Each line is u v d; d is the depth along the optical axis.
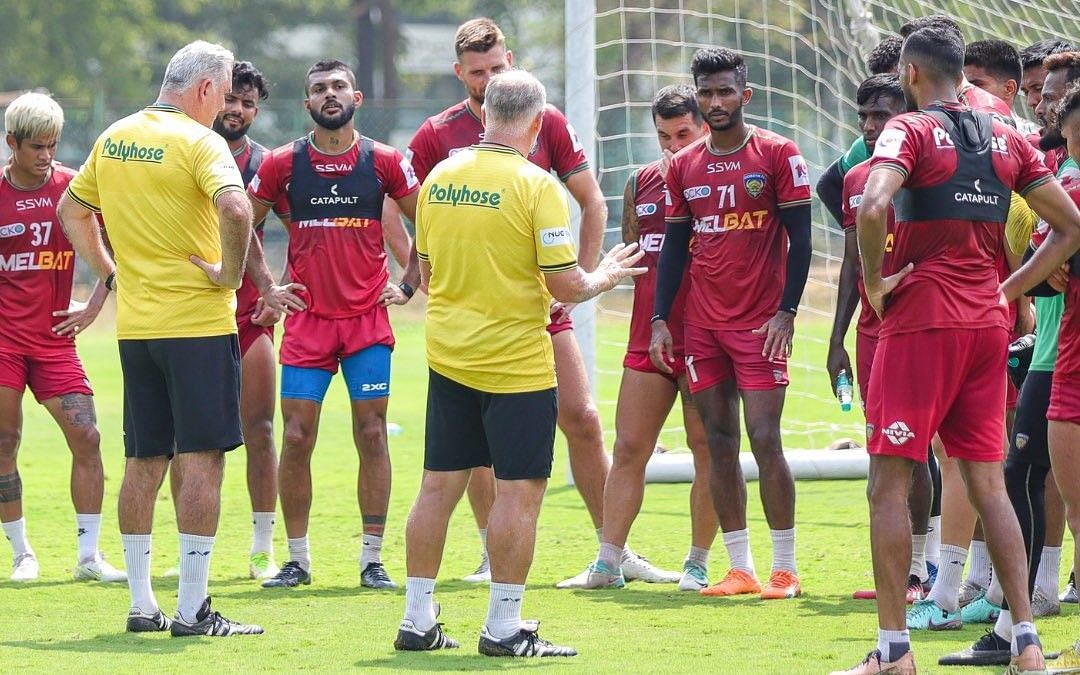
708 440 25.31
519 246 19.52
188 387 20.88
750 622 22.34
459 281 19.72
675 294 25.61
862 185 24.03
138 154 20.80
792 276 24.56
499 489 19.88
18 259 26.95
